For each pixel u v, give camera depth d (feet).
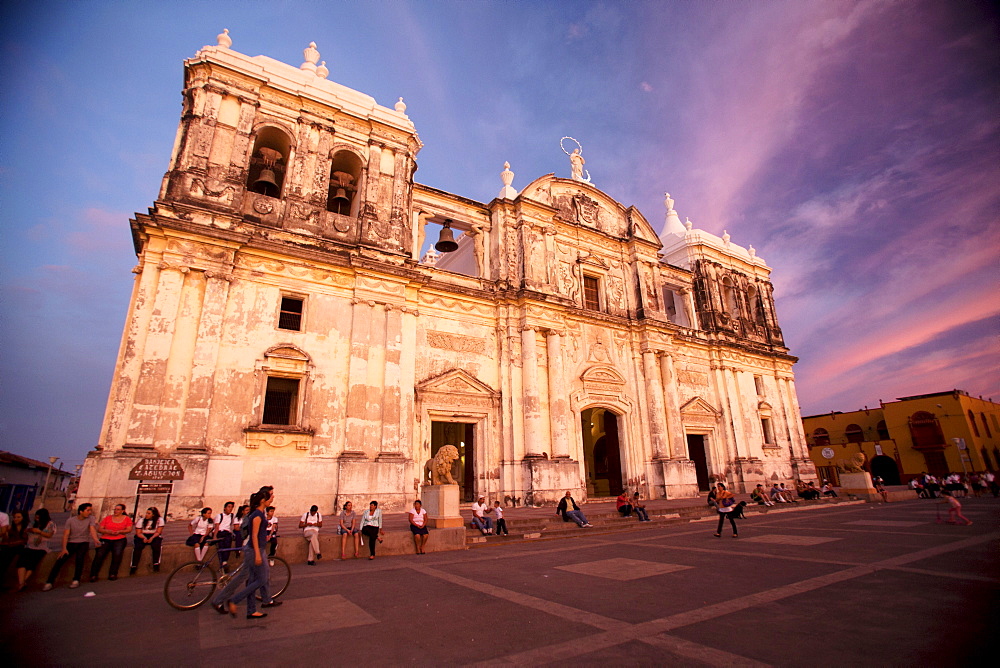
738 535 48.80
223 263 59.77
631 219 107.86
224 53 67.62
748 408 114.42
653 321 98.78
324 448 61.16
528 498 73.56
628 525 58.85
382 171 76.18
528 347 82.17
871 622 19.72
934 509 70.13
